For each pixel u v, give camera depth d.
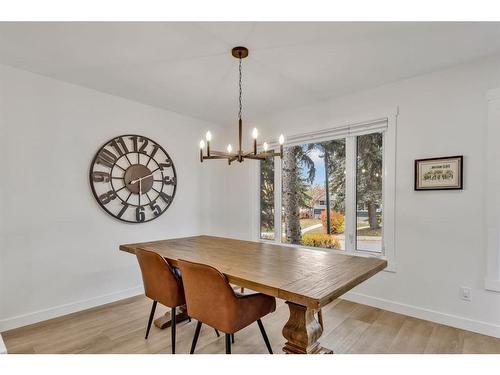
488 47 2.20
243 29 1.96
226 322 1.67
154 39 2.08
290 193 3.79
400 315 2.77
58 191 2.83
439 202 2.59
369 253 3.09
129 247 2.43
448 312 2.54
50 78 2.78
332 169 3.40
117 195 3.25
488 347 2.17
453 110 2.53
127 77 2.77
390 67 2.54
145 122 3.55
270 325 2.59
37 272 2.69
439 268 2.59
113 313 2.87
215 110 3.80
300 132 3.62
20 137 2.60
